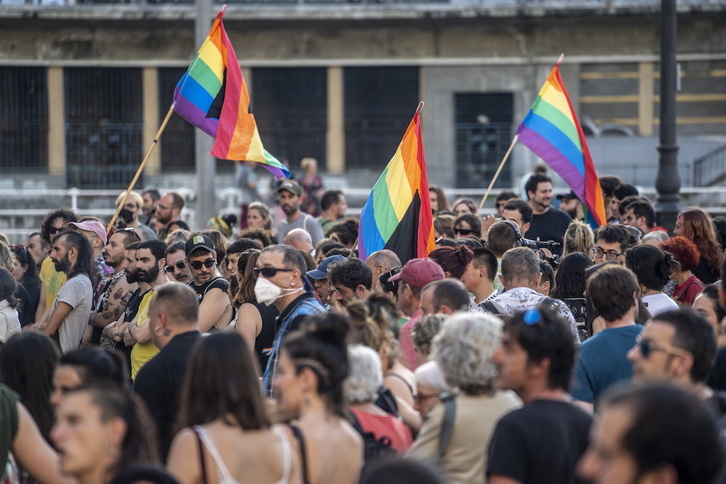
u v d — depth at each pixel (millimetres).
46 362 15406
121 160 82000
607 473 7977
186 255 23219
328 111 82562
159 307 16656
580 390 15922
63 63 81188
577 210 38656
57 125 81375
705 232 26922
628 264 20812
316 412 12625
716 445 7961
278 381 12828
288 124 82875
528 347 12484
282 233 39375
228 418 12023
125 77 82000
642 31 80750
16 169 81500
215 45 30047
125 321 23531
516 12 79688
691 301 23828
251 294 21047
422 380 15539
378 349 15820
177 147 82125
